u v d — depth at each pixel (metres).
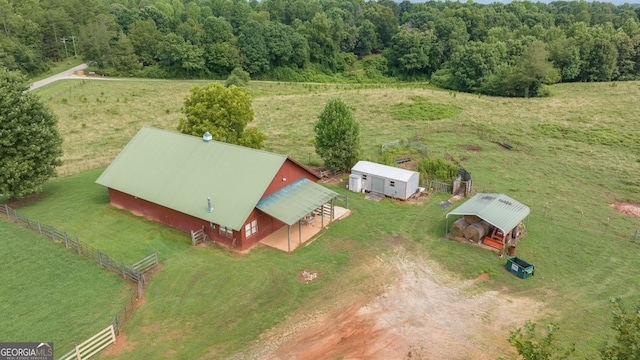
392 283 27.11
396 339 22.39
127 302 24.34
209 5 153.12
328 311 24.36
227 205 30.30
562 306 25.14
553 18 154.38
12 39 99.94
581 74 103.06
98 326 22.39
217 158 34.00
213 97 42.56
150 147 37.03
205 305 24.33
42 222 33.28
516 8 161.75
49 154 37.00
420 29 152.12
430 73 139.50
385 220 35.31
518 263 28.72
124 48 108.94
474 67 101.56
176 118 69.06
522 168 47.50
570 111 70.31
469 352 21.61
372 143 55.31
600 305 25.20
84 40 105.25
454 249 31.14
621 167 47.53
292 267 28.23
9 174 33.88
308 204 31.53
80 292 25.09
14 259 28.11
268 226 32.16
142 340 21.70
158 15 125.31
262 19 140.38
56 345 21.02
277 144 55.84
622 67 102.81
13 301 24.17
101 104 74.69
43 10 116.50
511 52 107.62
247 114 43.72
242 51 121.44
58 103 73.00
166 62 115.00
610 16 150.00
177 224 32.66
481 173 45.78
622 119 64.88
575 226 34.91
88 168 46.62
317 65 135.75
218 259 28.86
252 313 23.91
